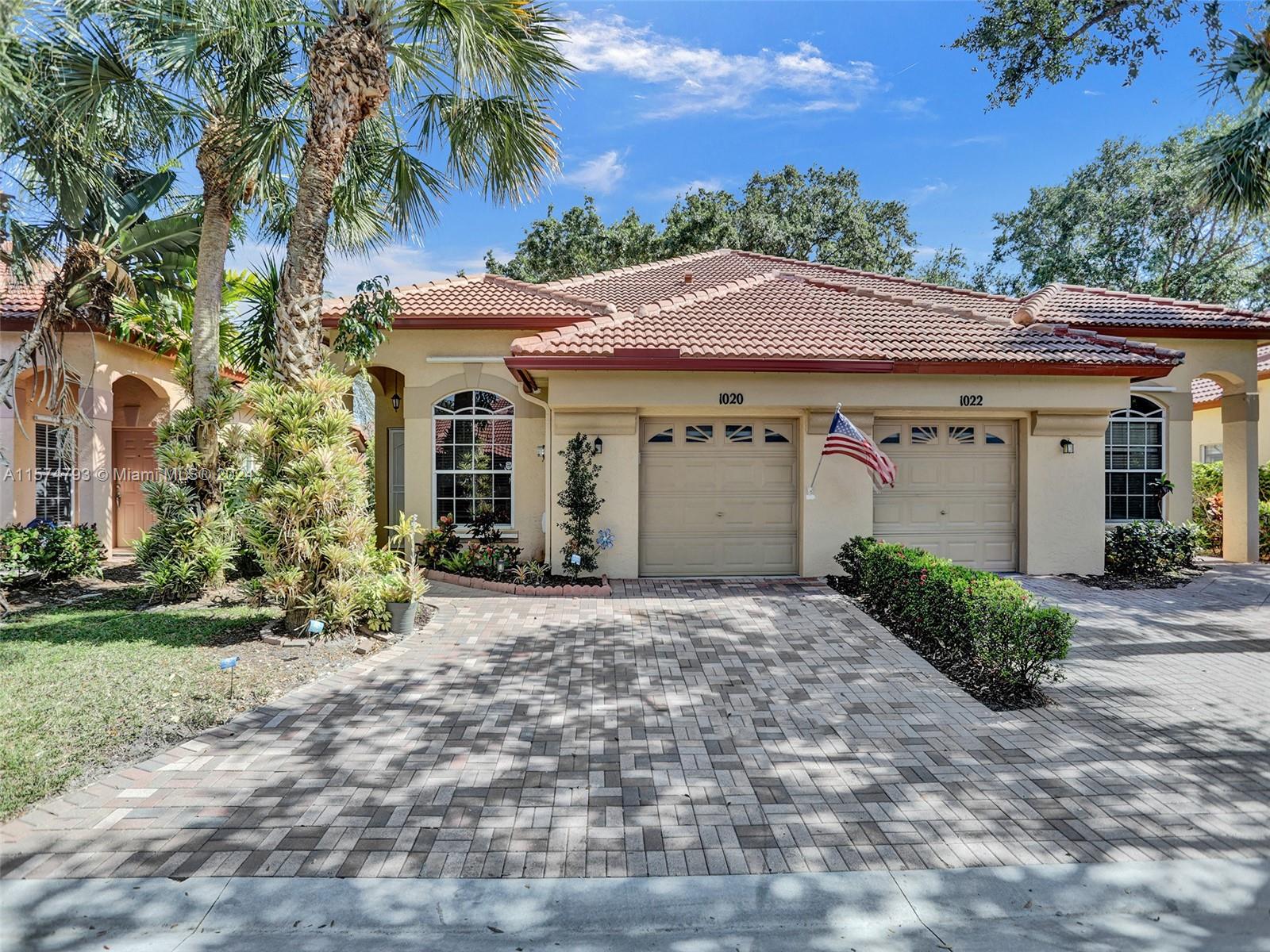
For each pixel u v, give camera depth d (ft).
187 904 11.72
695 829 14.14
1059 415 39.29
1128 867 12.85
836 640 27.61
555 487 38.45
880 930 11.44
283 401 27.17
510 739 18.49
